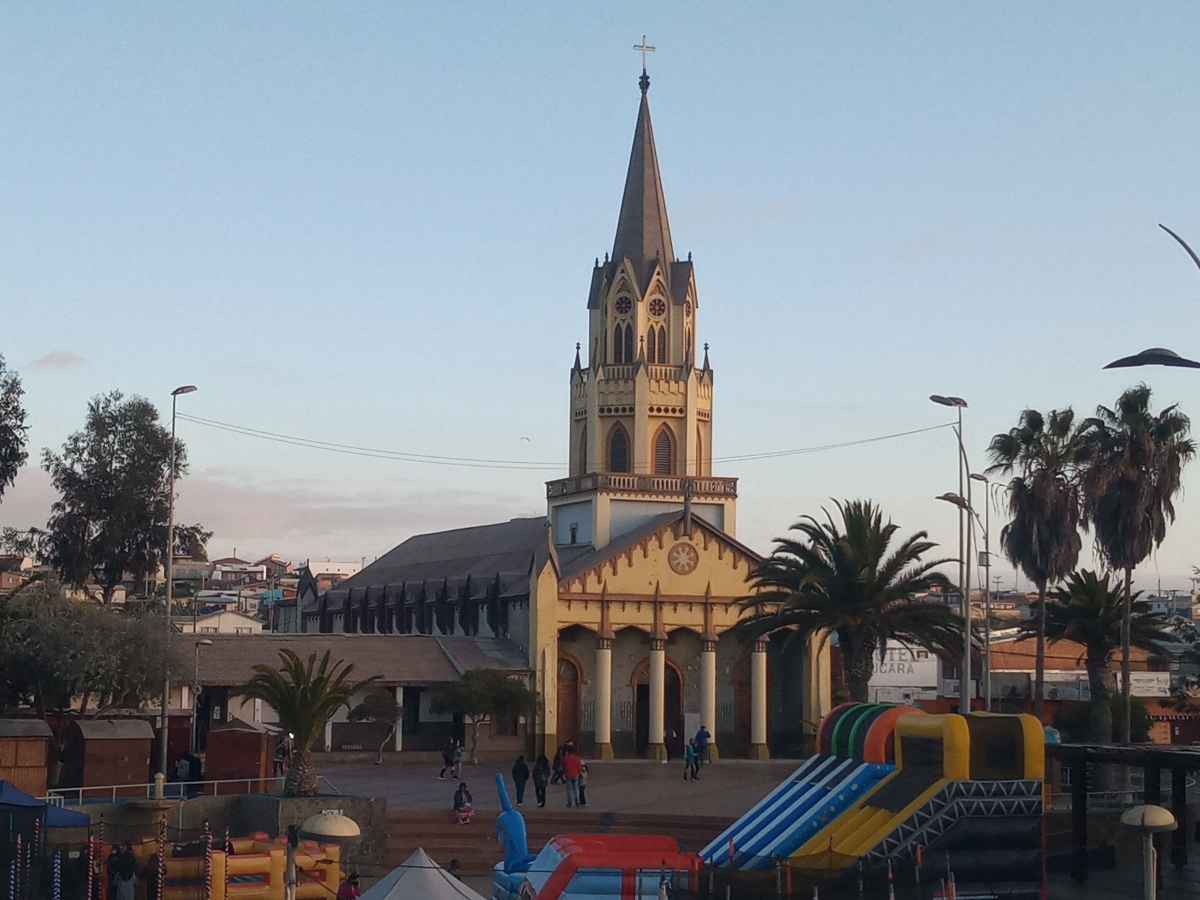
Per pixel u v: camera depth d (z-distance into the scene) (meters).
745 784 69.06
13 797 43.66
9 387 87.81
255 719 76.25
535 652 80.88
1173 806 50.28
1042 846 42.16
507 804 45.38
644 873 38.81
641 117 96.06
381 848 52.25
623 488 89.25
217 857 43.12
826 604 66.31
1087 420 67.56
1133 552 65.69
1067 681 100.81
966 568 67.12
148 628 62.81
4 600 62.97
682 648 85.50
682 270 92.88
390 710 74.75
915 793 43.06
